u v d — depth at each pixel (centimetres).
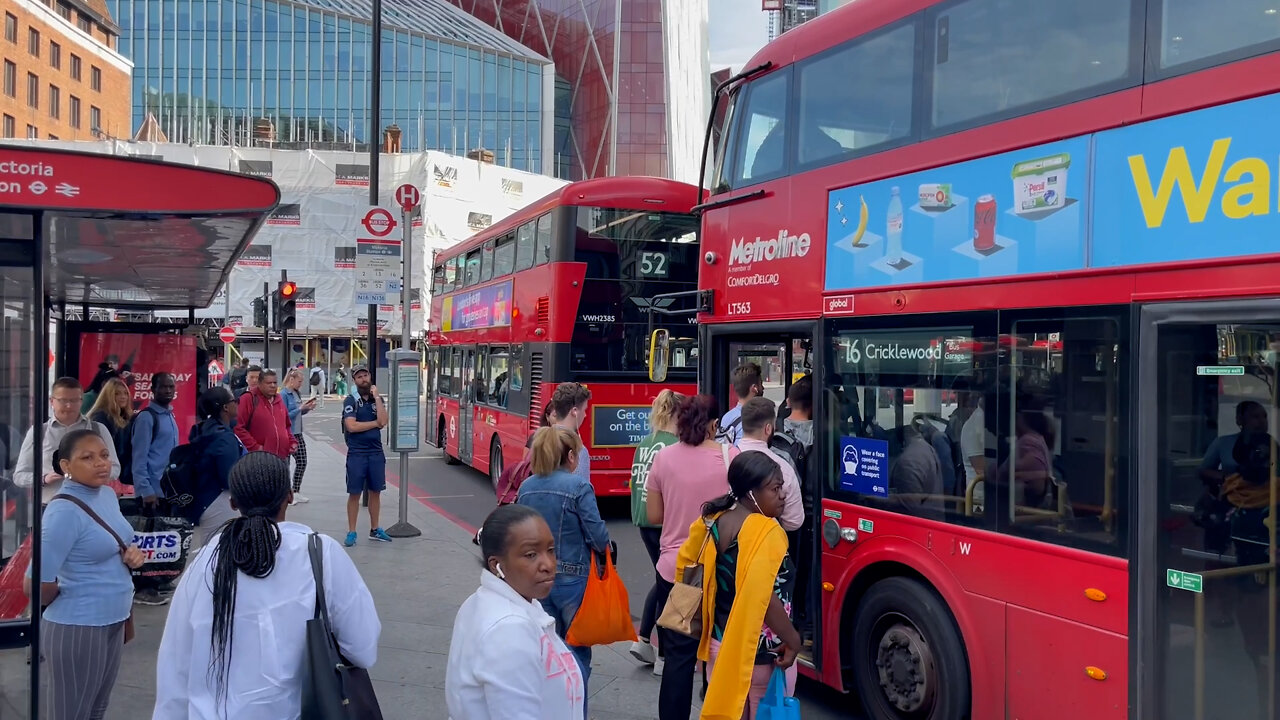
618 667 650
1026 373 433
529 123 6606
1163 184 378
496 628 257
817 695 611
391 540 1047
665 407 595
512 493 556
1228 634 351
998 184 451
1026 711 426
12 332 386
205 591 278
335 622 289
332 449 2203
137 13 6544
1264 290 340
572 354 1216
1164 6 384
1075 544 406
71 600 408
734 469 400
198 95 6400
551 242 1240
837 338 553
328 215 4712
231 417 732
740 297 643
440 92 6475
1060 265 418
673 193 1255
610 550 484
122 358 1043
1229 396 353
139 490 779
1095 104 408
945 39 489
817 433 567
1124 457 387
